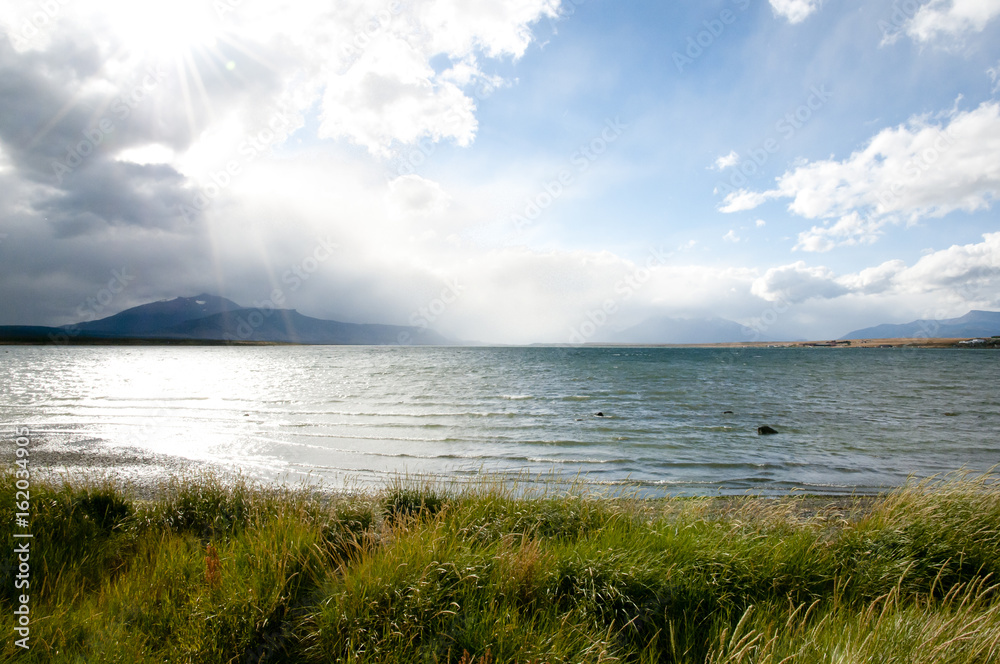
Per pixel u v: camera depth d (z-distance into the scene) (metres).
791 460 15.54
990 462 15.53
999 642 3.36
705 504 7.62
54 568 4.92
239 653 3.50
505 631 3.54
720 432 20.17
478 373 55.09
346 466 14.15
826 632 3.80
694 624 4.12
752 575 4.77
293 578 4.38
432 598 3.86
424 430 20.12
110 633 3.68
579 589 4.33
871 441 18.58
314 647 3.56
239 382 44.09
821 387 40.00
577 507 7.04
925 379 48.31
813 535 5.72
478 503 7.05
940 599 4.88
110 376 49.97
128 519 6.77
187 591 4.25
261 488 8.64
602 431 20.14
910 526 5.88
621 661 3.60
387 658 3.27
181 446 16.67
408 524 5.86
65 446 16.36
